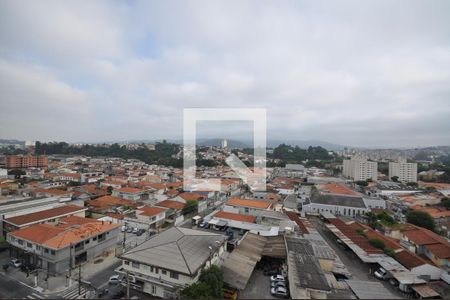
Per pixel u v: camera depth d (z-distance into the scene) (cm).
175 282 2591
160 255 2817
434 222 5088
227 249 3866
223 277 2775
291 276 2694
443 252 3634
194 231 3562
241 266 3058
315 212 6191
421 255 3862
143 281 2725
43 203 4884
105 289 2731
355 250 3681
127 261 2828
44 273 3011
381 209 6500
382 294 2520
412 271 3209
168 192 7275
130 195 6675
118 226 3888
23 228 3619
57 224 3694
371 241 3894
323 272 2809
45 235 3209
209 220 4984
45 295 2612
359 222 5491
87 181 8975
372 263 3553
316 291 2436
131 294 2703
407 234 4312
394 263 3262
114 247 3800
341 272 3084
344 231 4516
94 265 3275
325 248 3559
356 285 2695
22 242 3259
